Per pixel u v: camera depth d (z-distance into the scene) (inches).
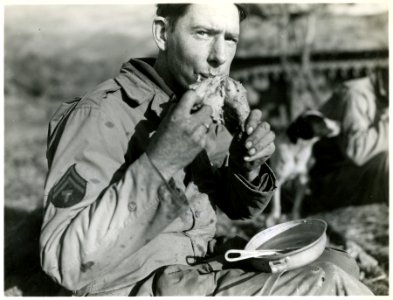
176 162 65.5
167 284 68.6
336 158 195.9
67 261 63.6
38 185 203.8
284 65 241.9
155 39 81.4
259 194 78.5
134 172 65.1
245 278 68.9
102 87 77.5
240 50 246.1
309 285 66.1
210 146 83.6
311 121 195.2
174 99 78.6
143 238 65.8
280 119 238.4
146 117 76.9
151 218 65.1
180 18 77.6
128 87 77.6
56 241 64.8
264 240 78.9
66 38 298.2
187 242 76.4
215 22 76.4
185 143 64.4
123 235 64.4
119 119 74.6
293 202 193.0
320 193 192.7
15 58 292.4
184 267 72.2
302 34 242.8
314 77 240.8
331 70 239.8
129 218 64.4
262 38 245.1
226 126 77.9
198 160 80.1
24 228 111.0
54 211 67.1
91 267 64.3
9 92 285.3
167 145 64.6
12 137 251.9
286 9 243.3
